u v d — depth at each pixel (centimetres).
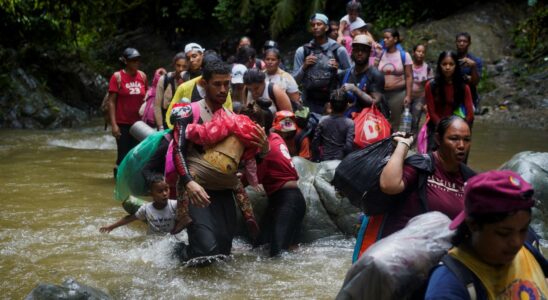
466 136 400
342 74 864
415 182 401
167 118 683
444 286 261
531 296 266
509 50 1778
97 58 2378
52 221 705
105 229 664
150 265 571
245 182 625
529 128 1362
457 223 271
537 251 287
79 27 1781
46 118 1561
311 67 888
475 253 267
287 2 1962
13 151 1160
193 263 559
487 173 261
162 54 2403
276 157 620
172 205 654
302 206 625
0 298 498
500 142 1198
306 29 2138
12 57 1616
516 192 250
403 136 404
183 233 663
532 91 1555
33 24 1686
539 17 1791
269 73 836
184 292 510
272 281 538
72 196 818
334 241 646
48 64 1708
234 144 554
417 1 1997
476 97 900
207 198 530
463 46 1002
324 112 888
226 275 549
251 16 2152
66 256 593
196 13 2322
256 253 617
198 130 545
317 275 554
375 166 401
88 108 1769
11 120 1541
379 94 835
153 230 652
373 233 411
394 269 290
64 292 441
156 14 2481
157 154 661
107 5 1870
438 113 751
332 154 748
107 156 1125
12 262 577
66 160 1075
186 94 678
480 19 1856
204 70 559
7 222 698
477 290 262
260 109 617
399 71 1020
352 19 1145
